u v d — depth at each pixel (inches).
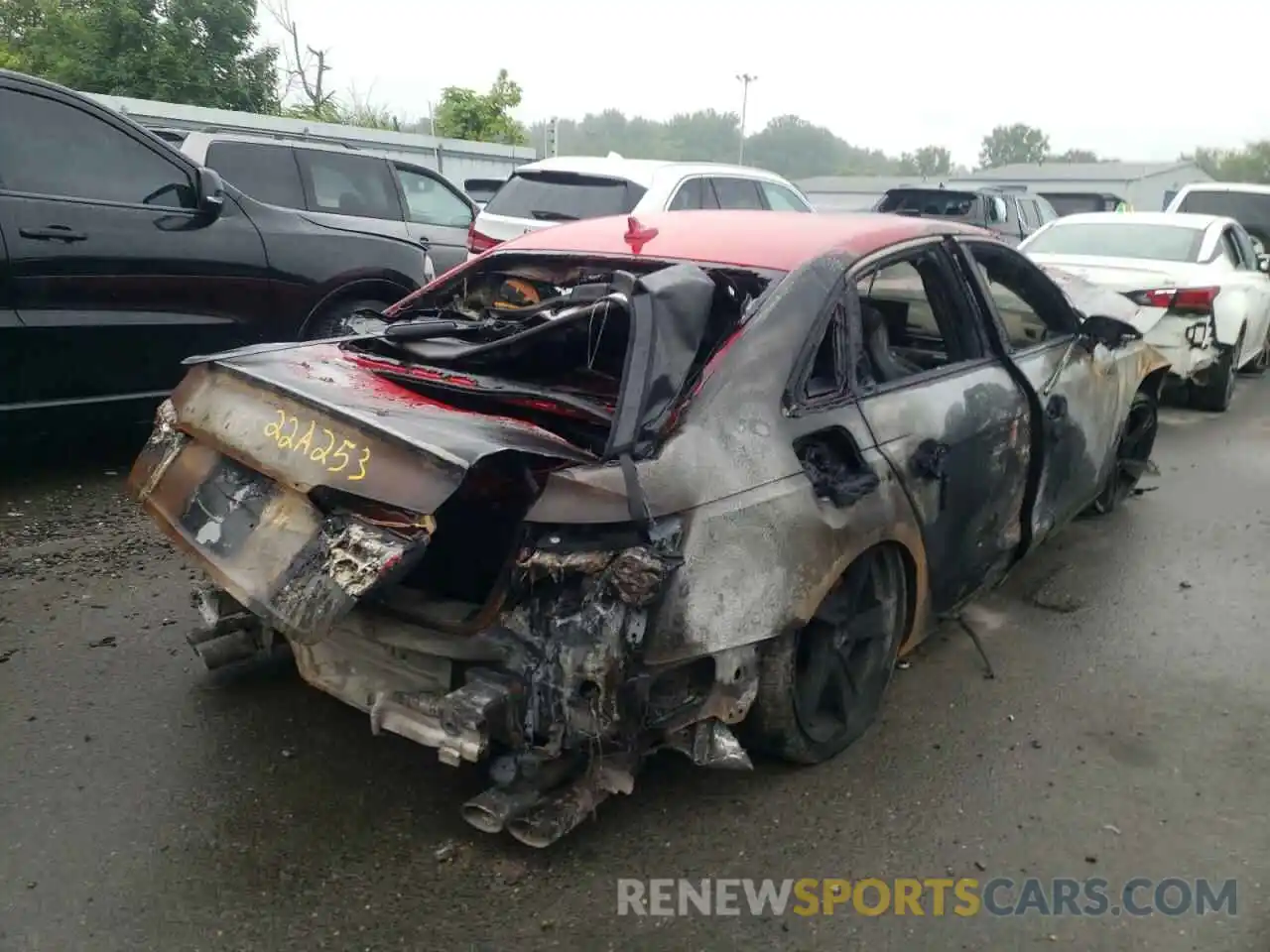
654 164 362.6
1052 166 1763.0
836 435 118.6
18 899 99.8
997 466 146.6
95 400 210.2
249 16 787.4
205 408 118.5
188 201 220.2
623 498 97.3
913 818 118.1
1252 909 105.9
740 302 121.5
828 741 126.3
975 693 147.6
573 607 97.3
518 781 104.9
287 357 129.1
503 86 929.5
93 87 722.8
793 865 109.7
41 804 113.7
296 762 124.0
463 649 102.0
